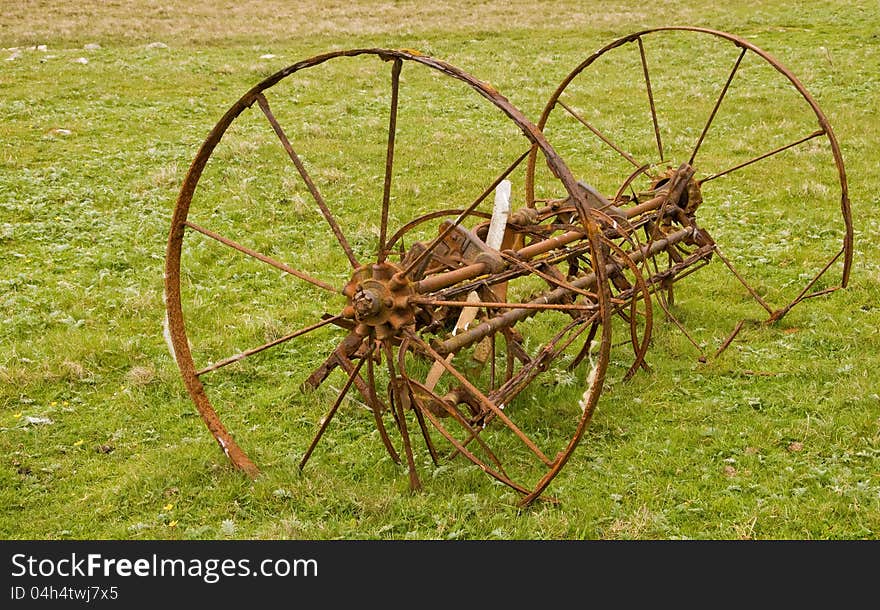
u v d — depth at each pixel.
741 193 12.95
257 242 10.81
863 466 6.19
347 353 6.32
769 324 8.65
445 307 6.60
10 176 12.55
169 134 15.47
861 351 8.02
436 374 6.00
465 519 5.61
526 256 6.50
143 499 5.84
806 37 24.05
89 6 29.62
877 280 9.46
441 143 15.56
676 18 27.45
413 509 5.68
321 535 5.42
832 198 12.62
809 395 7.21
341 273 10.00
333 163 14.20
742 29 25.58
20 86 18.08
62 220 11.14
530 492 5.70
